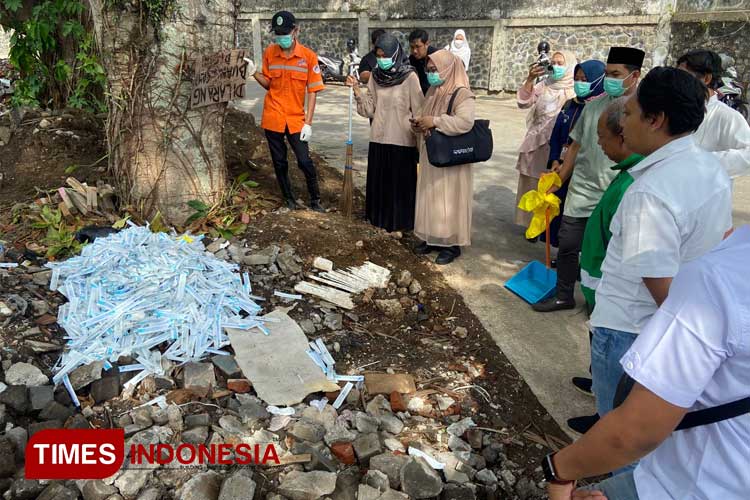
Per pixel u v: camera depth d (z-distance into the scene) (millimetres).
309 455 2723
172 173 4480
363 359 3559
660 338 1344
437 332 3969
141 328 3309
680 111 2006
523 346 3875
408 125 5035
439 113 4578
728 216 2084
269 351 3363
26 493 2412
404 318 4055
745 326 1260
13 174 5105
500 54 15250
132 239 3877
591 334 2492
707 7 12516
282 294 3934
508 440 3043
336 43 17500
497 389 3424
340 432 2867
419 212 4926
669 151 2080
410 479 2607
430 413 3172
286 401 3023
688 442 1437
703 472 1403
